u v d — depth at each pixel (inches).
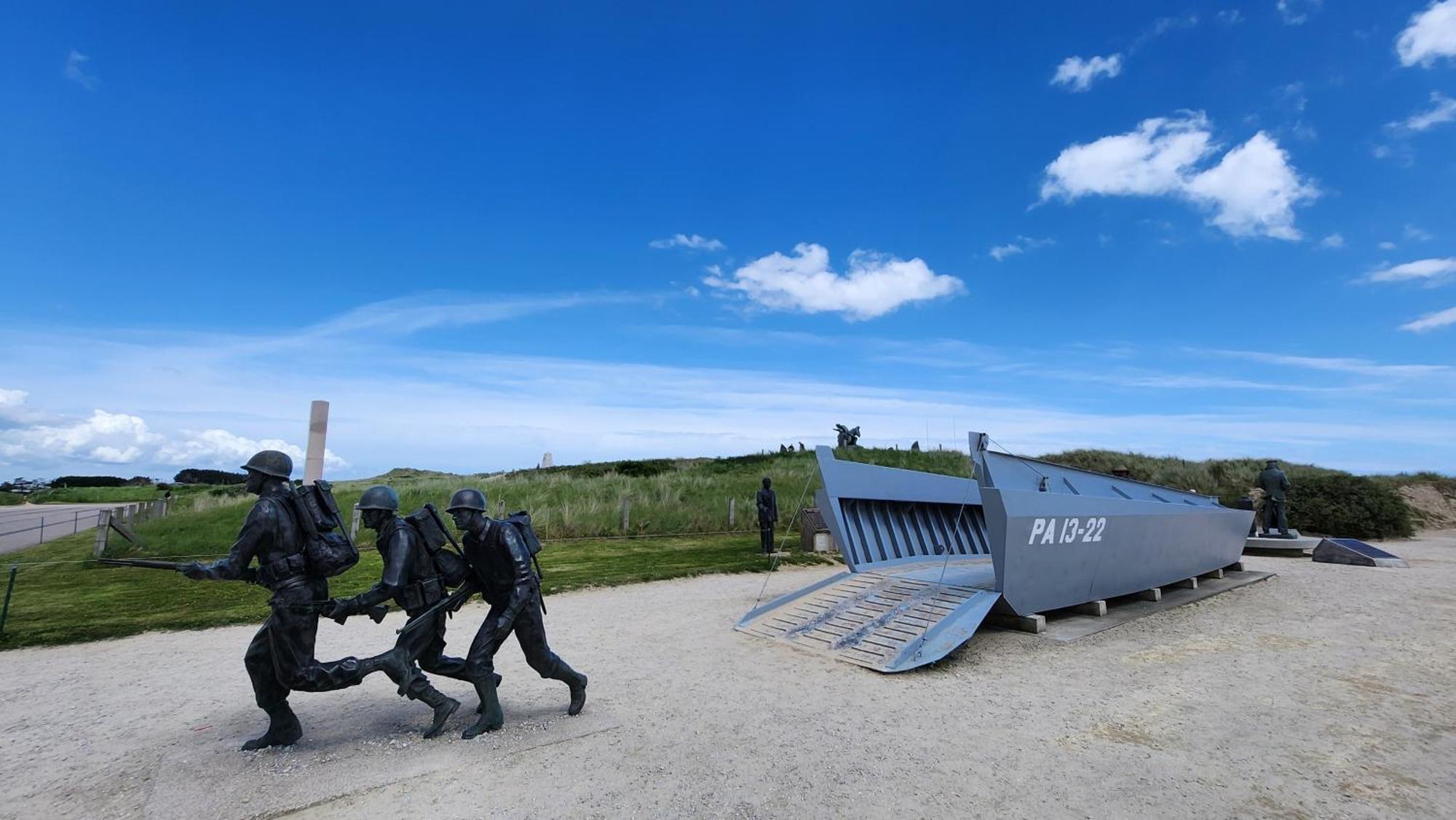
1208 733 231.3
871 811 174.6
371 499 211.8
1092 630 372.5
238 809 170.1
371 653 341.7
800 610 389.7
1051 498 362.9
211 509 887.7
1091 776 196.7
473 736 219.9
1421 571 590.9
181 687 279.9
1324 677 296.8
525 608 230.2
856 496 450.9
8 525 960.3
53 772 196.5
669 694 271.4
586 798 179.6
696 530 871.7
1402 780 195.5
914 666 299.7
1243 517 569.9
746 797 181.3
